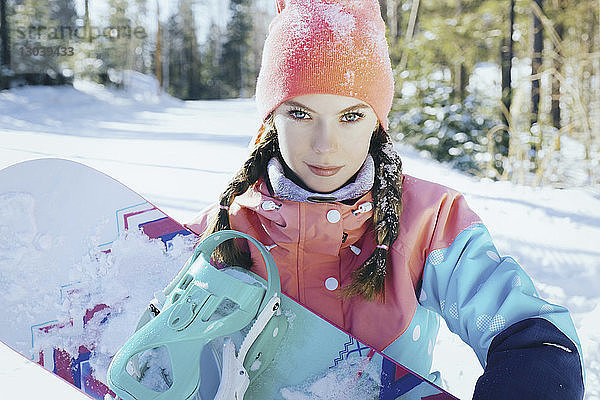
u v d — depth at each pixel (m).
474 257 1.05
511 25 10.12
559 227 3.28
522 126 6.95
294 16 1.04
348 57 1.01
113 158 5.04
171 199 3.45
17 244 1.30
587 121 5.67
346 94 1.00
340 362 1.04
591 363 1.82
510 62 8.79
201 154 5.52
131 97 17.42
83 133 7.71
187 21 34.38
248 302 0.99
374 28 1.05
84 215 1.32
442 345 1.85
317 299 1.09
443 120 7.10
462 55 12.25
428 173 5.06
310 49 1.00
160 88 21.17
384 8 9.16
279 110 1.04
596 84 6.02
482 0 12.68
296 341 1.06
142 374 1.01
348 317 1.09
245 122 10.99
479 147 6.89
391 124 7.46
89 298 1.25
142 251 1.26
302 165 1.04
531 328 0.91
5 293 1.28
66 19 16.33
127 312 1.22
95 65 17.78
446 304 1.05
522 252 2.86
